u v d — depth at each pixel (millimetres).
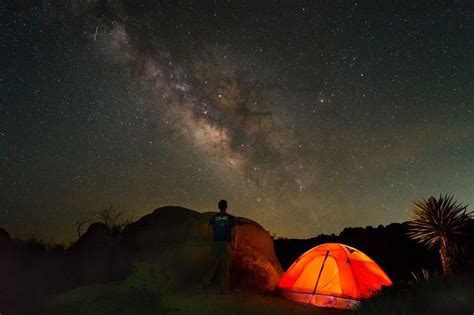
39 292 10195
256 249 11516
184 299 8797
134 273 8852
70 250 14164
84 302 8203
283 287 10438
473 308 6621
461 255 9625
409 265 15859
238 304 8906
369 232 20812
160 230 13961
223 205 9984
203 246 11227
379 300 7738
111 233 14445
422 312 6773
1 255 12156
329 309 9266
